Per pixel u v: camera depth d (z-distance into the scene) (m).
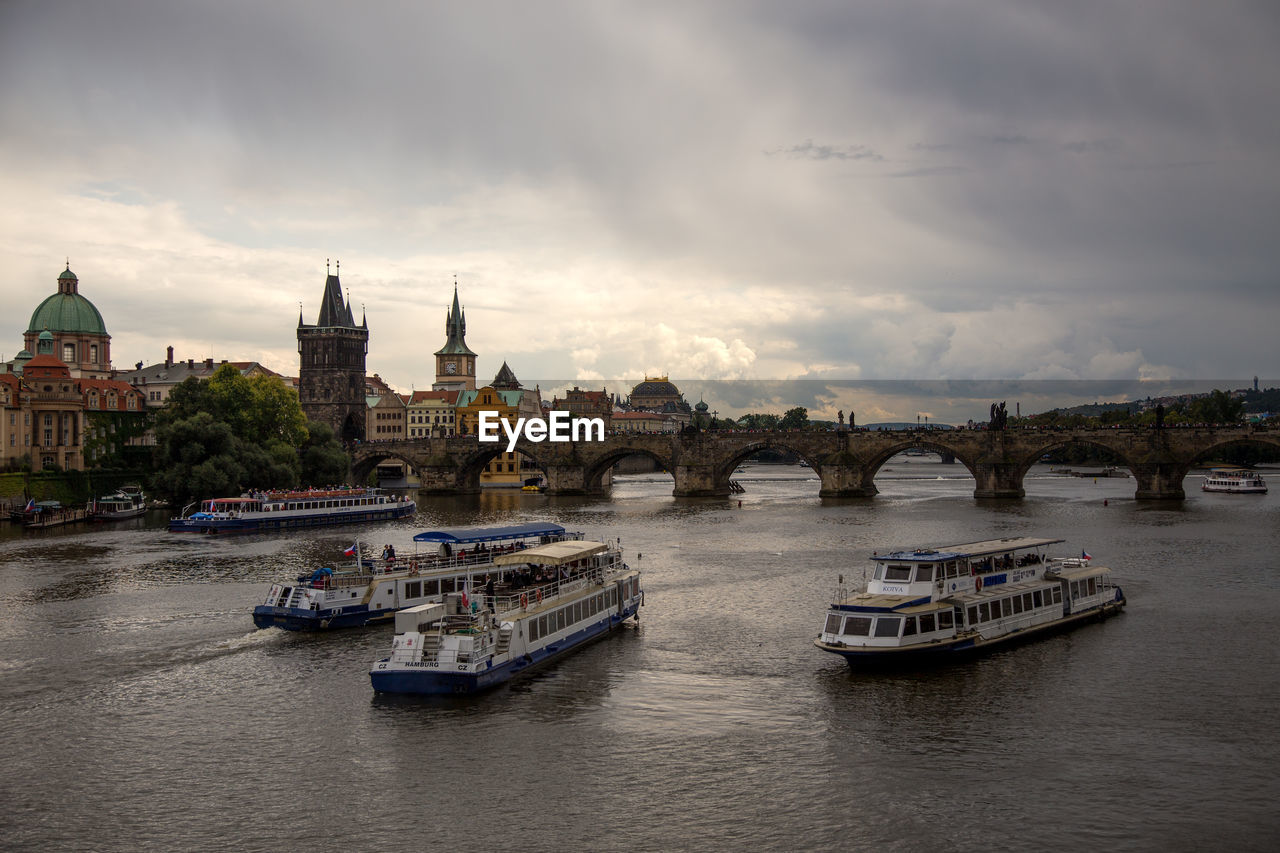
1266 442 188.12
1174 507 182.75
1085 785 51.31
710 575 110.25
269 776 53.44
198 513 164.38
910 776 52.53
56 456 193.38
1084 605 83.31
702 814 48.62
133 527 169.12
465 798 50.53
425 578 88.62
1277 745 56.16
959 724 59.62
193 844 46.38
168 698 66.00
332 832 47.31
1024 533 143.38
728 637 80.38
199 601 96.88
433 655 66.00
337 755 55.97
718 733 58.56
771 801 49.88
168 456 195.25
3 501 176.38
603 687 67.00
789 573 111.31
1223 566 110.06
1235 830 46.66
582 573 81.94
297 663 73.81
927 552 77.81
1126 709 61.84
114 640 81.06
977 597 74.81
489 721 60.75
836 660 73.19
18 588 104.56
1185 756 54.75
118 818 49.00
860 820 47.84
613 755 55.56
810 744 56.84
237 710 63.47
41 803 50.69
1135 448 199.38
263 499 170.50
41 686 68.75
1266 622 82.69
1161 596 93.25
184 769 54.47
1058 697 64.06
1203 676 68.12
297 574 113.44
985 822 47.53
